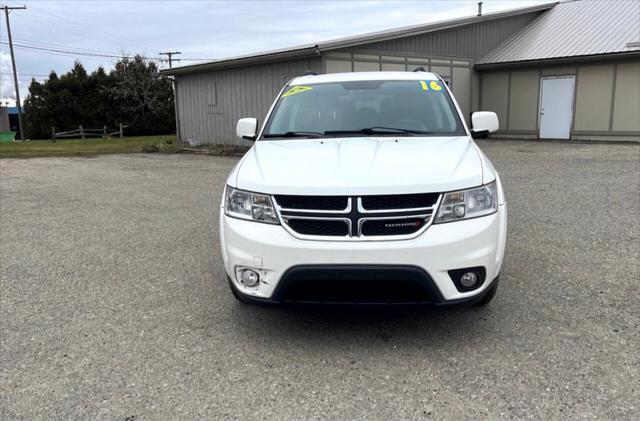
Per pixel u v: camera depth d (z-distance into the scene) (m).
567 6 23.64
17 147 23.52
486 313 3.83
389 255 3.05
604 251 5.25
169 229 6.73
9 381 3.04
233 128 18.53
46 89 44.50
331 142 4.03
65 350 3.41
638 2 21.17
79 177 12.14
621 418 2.54
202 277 4.82
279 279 3.19
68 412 2.72
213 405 2.76
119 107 44.38
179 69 19.48
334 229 3.14
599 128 18.77
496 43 22.36
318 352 3.33
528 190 8.75
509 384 2.88
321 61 15.18
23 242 6.24
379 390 2.87
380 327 3.66
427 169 3.29
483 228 3.20
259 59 16.23
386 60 17.47
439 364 3.12
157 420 2.64
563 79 19.50
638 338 3.37
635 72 17.62
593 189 8.63
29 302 4.28
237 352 3.35
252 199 3.33
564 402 2.69
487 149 16.56
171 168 13.60
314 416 2.65
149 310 4.06
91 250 5.82
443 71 19.98
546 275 4.59
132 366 3.19
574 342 3.34
